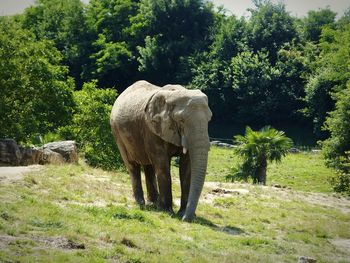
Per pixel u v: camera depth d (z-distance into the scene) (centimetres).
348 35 6022
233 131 6231
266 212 1903
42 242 1156
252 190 2344
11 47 2955
